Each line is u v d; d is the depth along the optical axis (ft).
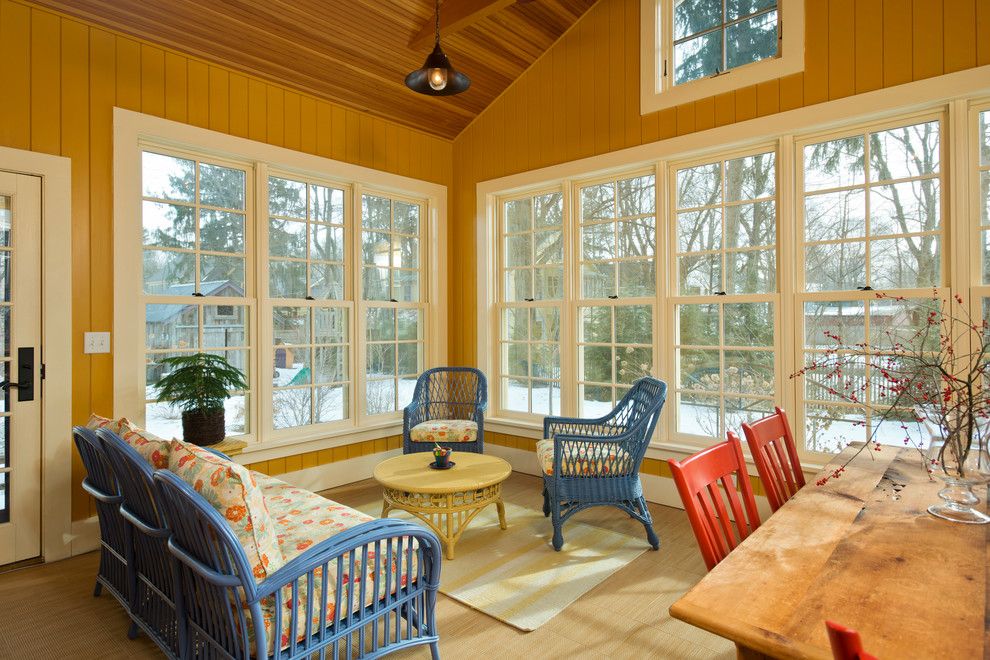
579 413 13.83
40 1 9.19
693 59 11.94
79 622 7.47
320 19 11.10
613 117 12.88
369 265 14.57
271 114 12.28
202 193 11.50
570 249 13.87
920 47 9.25
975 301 8.98
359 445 14.07
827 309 10.39
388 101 13.94
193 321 11.33
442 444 12.92
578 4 13.03
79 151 9.70
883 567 3.77
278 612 4.99
